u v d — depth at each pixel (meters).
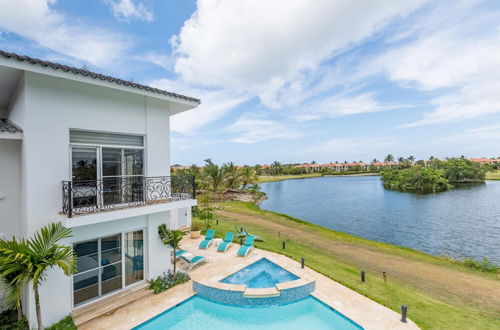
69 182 6.45
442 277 12.59
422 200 46.56
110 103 8.12
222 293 8.25
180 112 11.51
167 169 9.71
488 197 48.59
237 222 23.53
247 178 53.25
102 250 7.82
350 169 174.88
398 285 10.57
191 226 17.58
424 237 23.84
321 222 30.59
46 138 6.75
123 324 6.85
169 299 8.20
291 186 86.19
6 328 6.51
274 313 7.86
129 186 8.68
